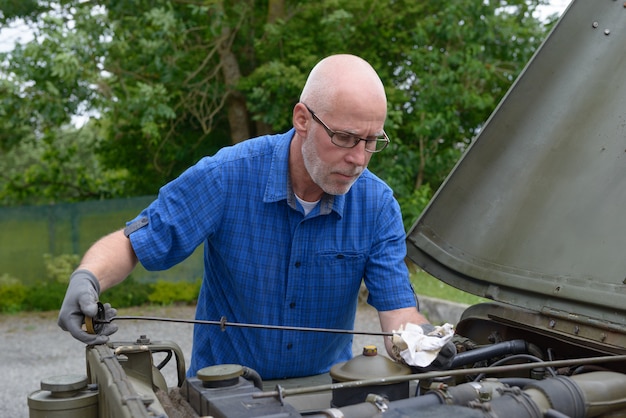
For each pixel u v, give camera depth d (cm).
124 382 172
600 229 231
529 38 1352
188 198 259
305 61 1210
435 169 1297
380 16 1313
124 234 256
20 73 1159
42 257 1229
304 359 277
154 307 1166
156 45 1148
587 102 265
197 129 1411
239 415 166
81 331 212
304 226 262
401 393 195
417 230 294
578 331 220
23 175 1644
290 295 268
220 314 281
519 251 254
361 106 227
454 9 1232
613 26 272
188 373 296
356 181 268
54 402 194
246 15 1285
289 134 263
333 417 164
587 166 251
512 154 280
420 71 1273
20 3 1259
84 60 1144
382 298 270
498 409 169
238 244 266
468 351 236
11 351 876
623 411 188
